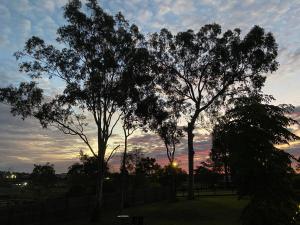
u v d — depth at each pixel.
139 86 36.44
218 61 48.81
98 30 34.25
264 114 12.68
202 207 38.12
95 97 34.72
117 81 35.22
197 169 91.44
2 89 33.78
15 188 75.81
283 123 12.70
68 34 34.03
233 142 12.72
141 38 36.38
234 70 49.19
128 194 46.47
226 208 37.22
